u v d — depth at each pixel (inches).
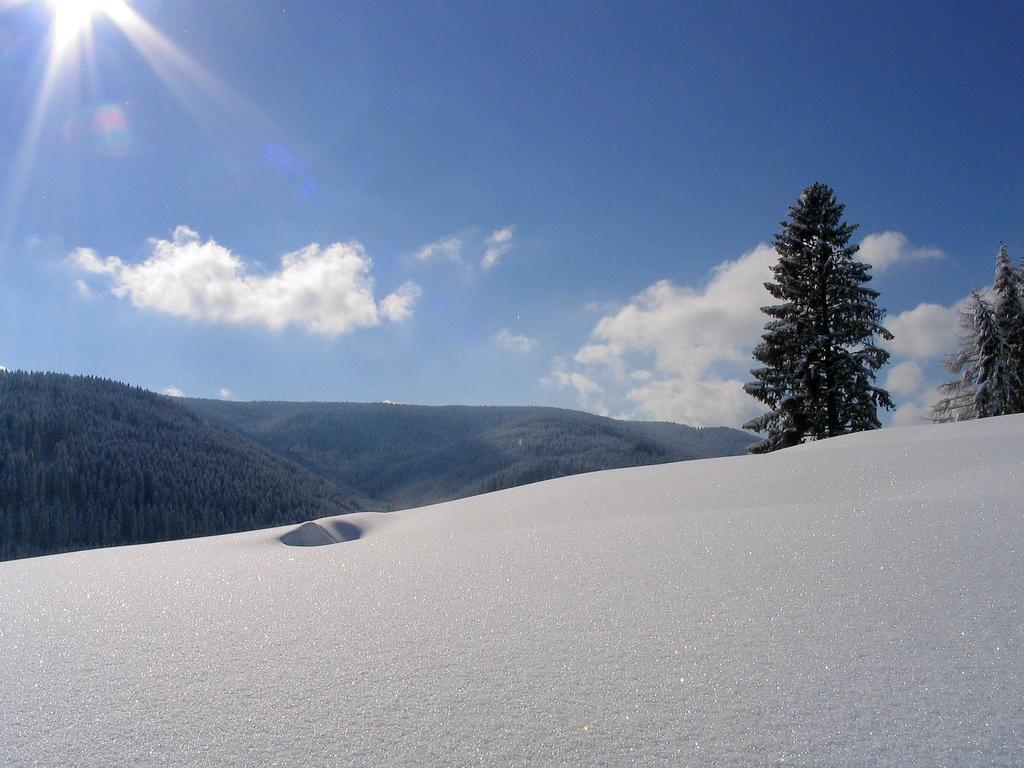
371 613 128.6
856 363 812.6
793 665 88.8
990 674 81.7
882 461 282.2
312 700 86.5
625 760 67.4
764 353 855.1
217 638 116.6
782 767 64.9
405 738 74.5
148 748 75.2
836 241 867.4
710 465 343.0
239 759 71.7
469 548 197.9
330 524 340.8
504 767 67.4
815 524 175.2
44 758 74.2
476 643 106.0
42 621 135.9
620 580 141.4
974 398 925.8
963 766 63.1
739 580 132.6
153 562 215.2
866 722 72.4
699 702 79.9
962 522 158.2
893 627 100.0
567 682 88.0
